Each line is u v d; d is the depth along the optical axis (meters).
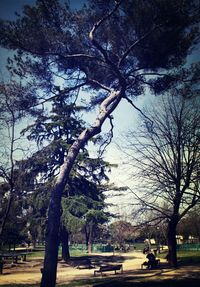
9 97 14.48
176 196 20.33
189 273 18.36
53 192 13.49
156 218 21.31
